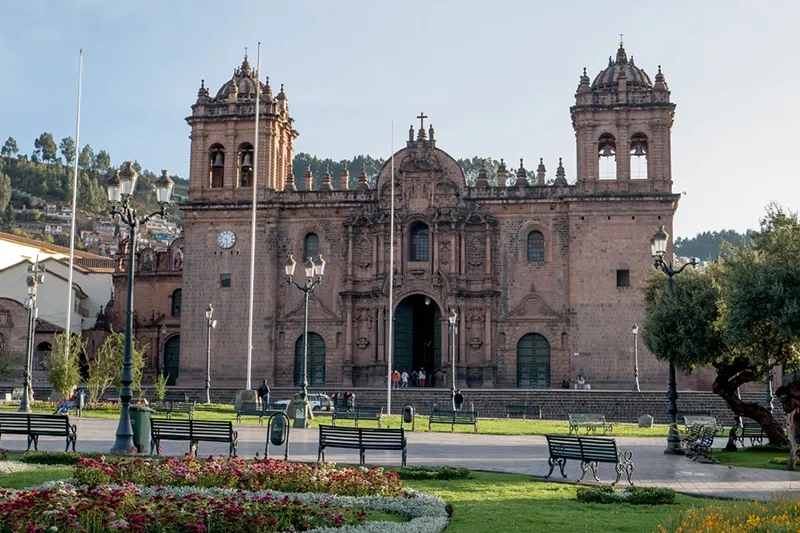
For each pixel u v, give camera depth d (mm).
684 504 25484
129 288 37000
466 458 38062
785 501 18016
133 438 37062
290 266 55094
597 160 81125
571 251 80000
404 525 20938
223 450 38781
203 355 82875
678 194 79125
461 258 82562
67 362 65312
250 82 88250
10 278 102250
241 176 87438
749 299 40312
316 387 79188
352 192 85312
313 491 25891
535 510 23844
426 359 87750
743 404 45500
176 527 19359
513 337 81375
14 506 18734
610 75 83250
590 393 70938
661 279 56562
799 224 42844
